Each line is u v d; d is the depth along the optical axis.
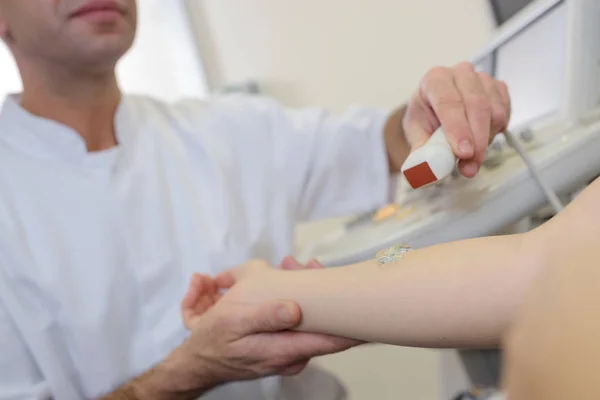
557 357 0.13
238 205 0.71
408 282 0.29
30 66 0.62
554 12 0.45
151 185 0.66
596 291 0.13
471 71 0.42
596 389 0.12
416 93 0.45
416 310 0.28
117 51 0.60
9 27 0.60
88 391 0.60
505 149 0.46
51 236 0.60
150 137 0.70
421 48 0.89
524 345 0.14
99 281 0.60
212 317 0.42
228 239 0.67
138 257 0.63
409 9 0.89
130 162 0.66
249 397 0.65
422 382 0.94
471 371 0.76
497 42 0.57
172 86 1.28
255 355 0.40
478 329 0.26
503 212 0.39
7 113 0.63
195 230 0.66
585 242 0.15
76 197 0.62
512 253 0.25
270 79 1.12
